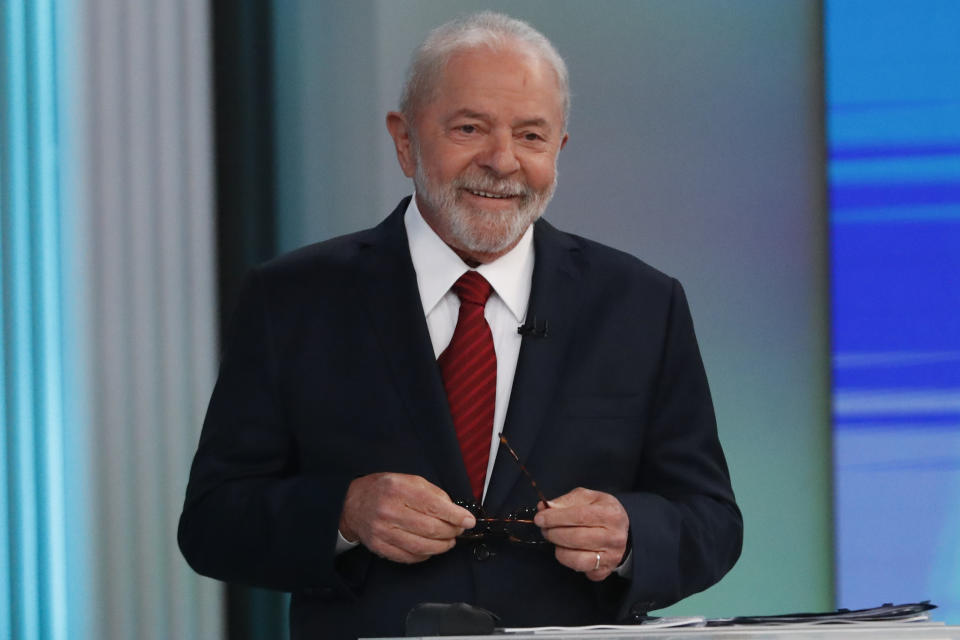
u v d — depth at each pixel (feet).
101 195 40.01
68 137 39.88
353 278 25.67
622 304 25.88
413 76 25.39
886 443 42.11
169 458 40.06
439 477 23.85
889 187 42.55
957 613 41.81
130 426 39.91
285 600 40.81
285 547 23.25
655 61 42.73
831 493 42.16
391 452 24.17
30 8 39.78
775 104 42.70
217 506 24.50
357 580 23.61
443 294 25.39
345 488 23.18
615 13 42.75
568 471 24.26
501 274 25.50
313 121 42.06
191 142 40.88
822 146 42.70
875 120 42.63
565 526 22.33
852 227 42.55
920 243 42.42
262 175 41.65
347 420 24.54
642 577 22.68
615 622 23.67
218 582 40.37
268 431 25.17
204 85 41.16
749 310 42.42
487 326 25.08
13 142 39.47
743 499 42.14
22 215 39.52
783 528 42.06
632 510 23.16
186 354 40.45
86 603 39.32
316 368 25.03
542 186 24.63
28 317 39.47
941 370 42.19
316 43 42.19
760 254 42.55
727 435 42.24
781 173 42.63
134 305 40.14
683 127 42.63
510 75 24.39
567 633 16.96
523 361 24.72
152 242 40.40
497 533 23.45
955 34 42.60
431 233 25.81
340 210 41.96
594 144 42.50
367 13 42.29
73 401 39.58
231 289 41.29
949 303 42.29
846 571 41.96
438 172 24.50
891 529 42.01
